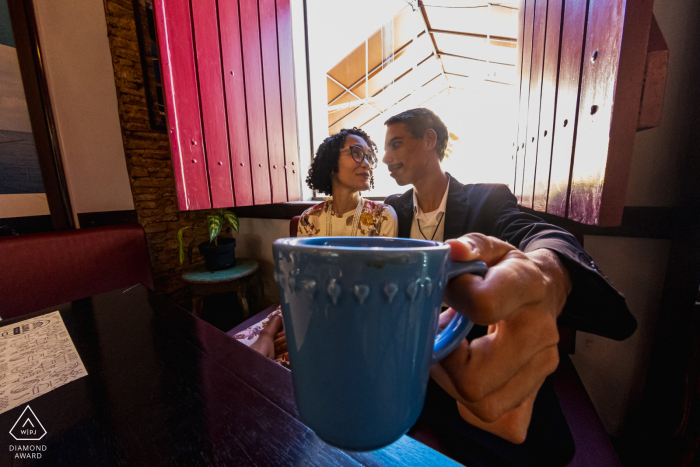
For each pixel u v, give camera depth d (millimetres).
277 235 1816
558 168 583
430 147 802
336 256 127
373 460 262
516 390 184
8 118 1218
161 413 323
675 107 770
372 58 2541
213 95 1379
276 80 1702
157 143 1623
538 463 499
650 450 786
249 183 1577
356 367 140
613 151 390
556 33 610
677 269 740
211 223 1435
